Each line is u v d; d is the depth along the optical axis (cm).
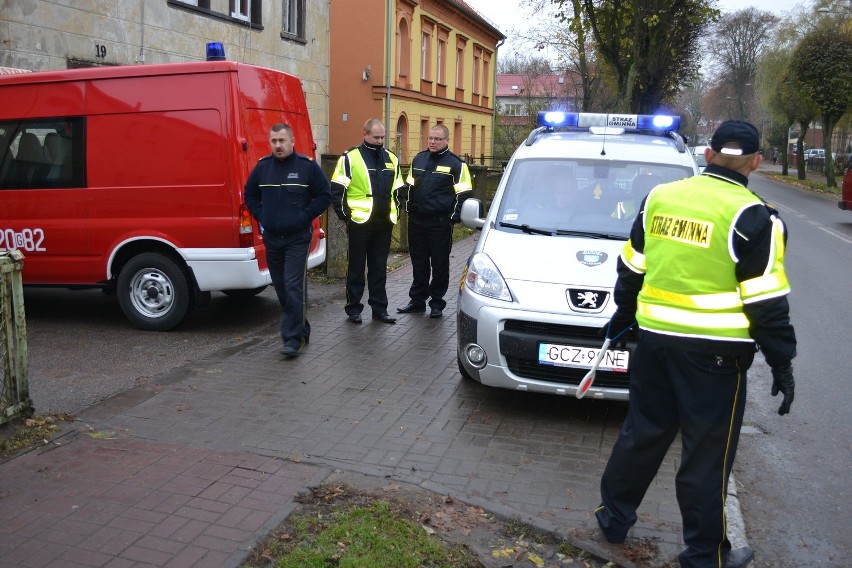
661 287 336
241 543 360
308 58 1978
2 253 478
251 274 738
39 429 488
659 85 2727
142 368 638
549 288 525
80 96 748
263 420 523
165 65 730
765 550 388
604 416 551
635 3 2097
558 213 614
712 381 327
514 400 577
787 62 3609
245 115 734
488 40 4334
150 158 738
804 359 728
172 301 752
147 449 469
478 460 470
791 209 2375
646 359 346
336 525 379
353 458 465
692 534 342
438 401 570
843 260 1325
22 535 364
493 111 4600
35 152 764
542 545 379
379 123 775
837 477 477
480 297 539
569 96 4441
